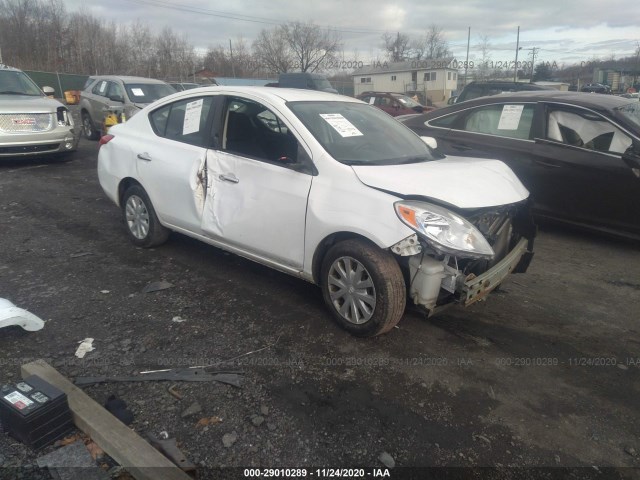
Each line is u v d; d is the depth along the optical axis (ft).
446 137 22.16
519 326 12.92
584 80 225.97
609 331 12.86
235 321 12.53
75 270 15.40
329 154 12.19
